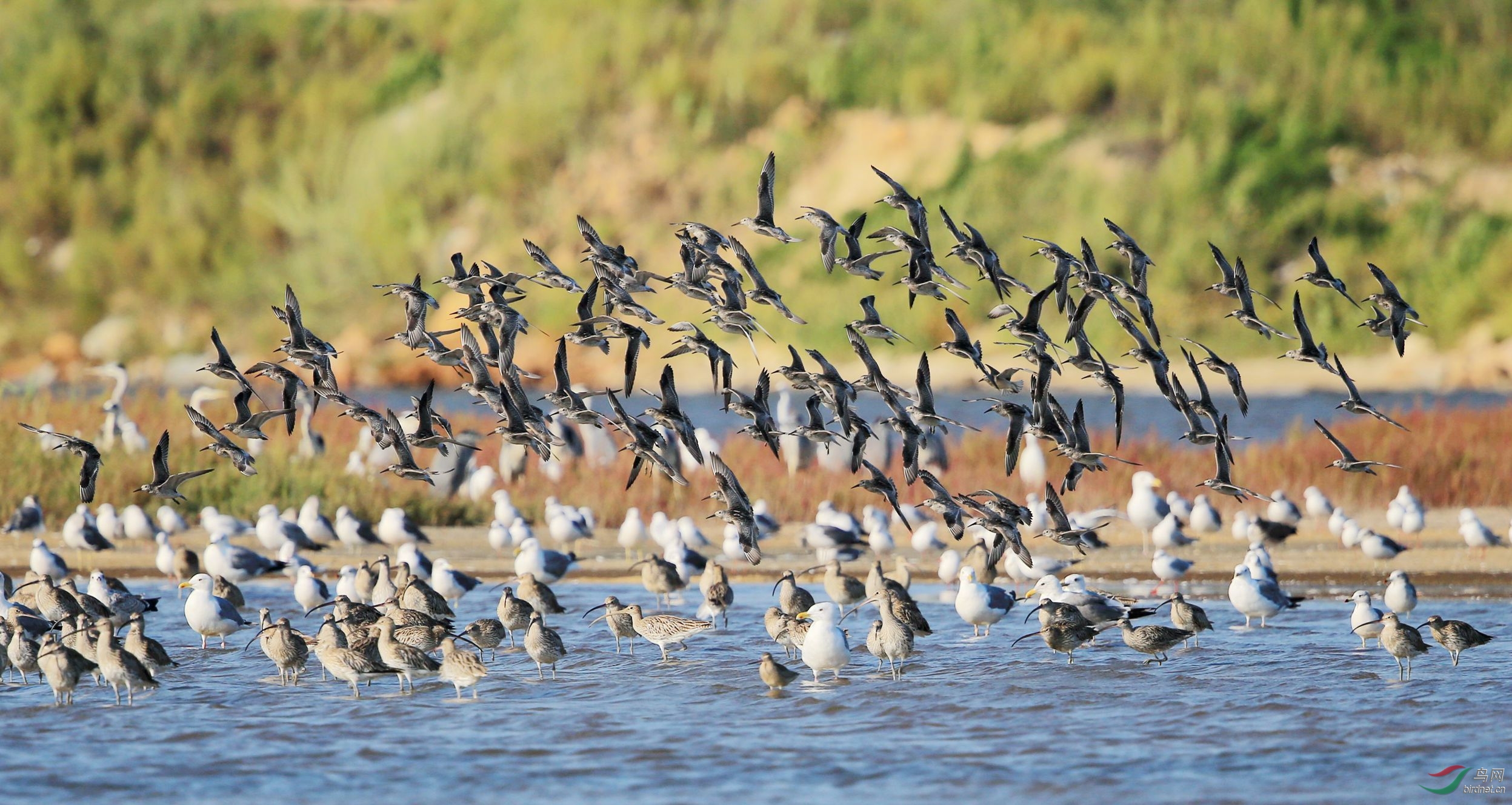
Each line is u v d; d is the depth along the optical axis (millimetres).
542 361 79625
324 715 21078
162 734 20125
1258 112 85312
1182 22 90062
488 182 92750
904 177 85812
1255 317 22734
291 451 43219
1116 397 21672
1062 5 91750
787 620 23969
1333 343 77938
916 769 18406
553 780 18172
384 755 19156
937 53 90688
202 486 39156
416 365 82812
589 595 30594
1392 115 86125
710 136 91188
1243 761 18531
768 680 22234
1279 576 31484
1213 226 80562
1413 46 89188
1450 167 84125
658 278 21766
